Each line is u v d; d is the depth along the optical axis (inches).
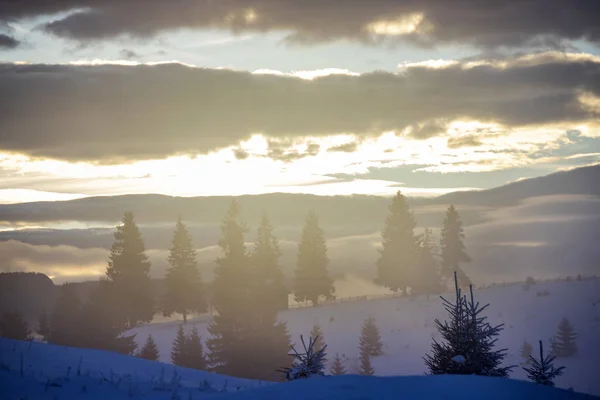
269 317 2940.5
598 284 3105.3
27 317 2987.2
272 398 410.3
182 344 2637.8
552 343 2436.0
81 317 2859.3
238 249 3139.8
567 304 2908.5
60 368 593.0
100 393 507.2
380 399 395.5
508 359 2426.2
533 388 417.7
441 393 404.2
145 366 685.9
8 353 632.4
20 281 3127.5
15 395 486.9
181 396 510.9
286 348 2842.0
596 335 2511.1
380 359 2576.3
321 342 2775.6
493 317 2928.2
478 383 423.5
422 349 2628.0
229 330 2928.2
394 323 2984.7
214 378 675.4
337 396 402.0
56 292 3115.2
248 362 2834.6
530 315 2829.7
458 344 730.8
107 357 696.4
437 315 3002.0
